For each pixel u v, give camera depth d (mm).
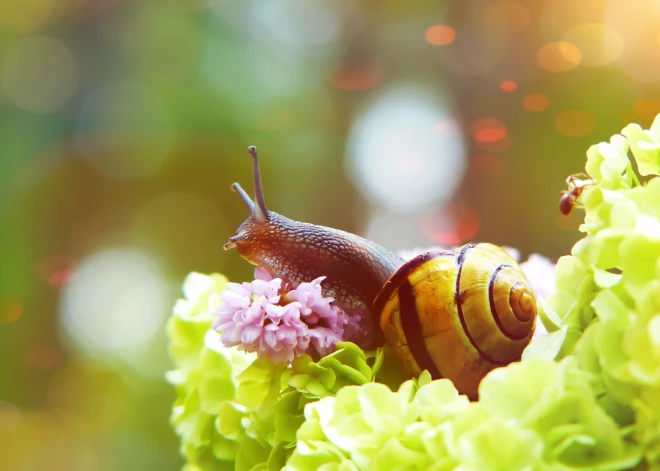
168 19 730
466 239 537
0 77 750
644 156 176
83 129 750
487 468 156
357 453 167
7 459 674
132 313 804
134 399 738
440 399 169
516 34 552
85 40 755
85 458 681
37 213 740
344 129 732
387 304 184
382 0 700
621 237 165
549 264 216
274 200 732
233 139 720
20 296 721
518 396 161
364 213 719
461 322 181
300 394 184
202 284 209
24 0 753
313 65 753
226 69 727
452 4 568
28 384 721
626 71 552
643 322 155
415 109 658
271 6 756
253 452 189
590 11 547
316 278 195
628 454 156
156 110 725
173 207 785
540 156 546
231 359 198
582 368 163
